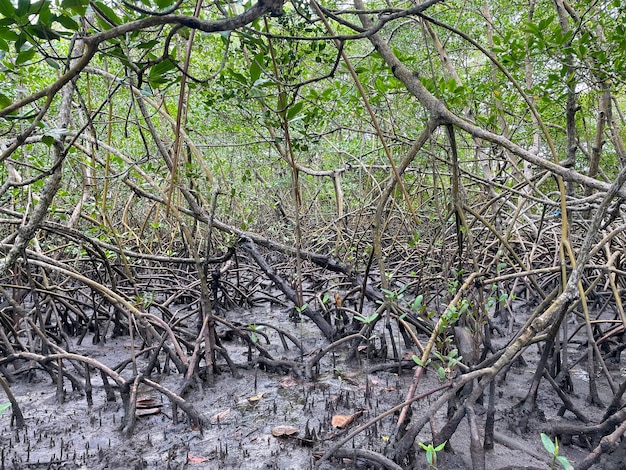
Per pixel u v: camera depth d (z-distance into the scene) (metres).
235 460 2.75
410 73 2.96
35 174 5.67
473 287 3.53
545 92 4.55
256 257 5.61
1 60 2.20
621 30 3.89
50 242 6.72
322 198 10.34
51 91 1.78
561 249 2.95
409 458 2.58
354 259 6.52
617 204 3.22
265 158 7.84
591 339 3.44
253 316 6.43
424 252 6.38
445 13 7.48
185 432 3.12
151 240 7.53
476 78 6.68
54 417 3.38
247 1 2.67
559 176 2.84
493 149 5.71
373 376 4.02
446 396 2.50
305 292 6.38
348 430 3.03
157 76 2.42
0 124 3.36
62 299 5.33
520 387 3.75
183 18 1.68
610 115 5.96
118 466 2.73
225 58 2.42
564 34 4.30
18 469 2.72
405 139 5.35
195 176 4.26
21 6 1.73
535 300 6.41
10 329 4.30
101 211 4.70
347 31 7.40
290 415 3.31
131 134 7.30
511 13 7.63
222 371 4.19
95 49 1.76
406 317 4.42
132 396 3.20
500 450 2.79
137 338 5.46
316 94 4.24
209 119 6.37
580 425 2.96
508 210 7.09
